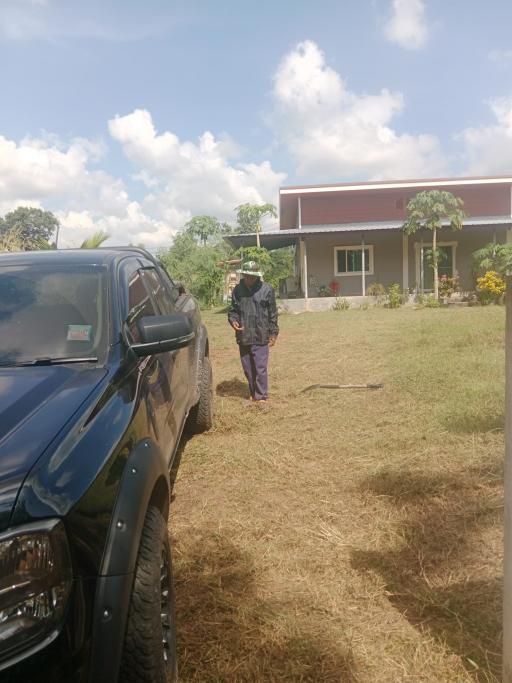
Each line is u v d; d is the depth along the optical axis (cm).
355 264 2441
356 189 2444
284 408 654
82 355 271
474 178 2422
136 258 412
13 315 293
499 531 348
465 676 239
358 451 497
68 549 168
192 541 359
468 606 283
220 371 927
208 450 521
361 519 379
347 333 1325
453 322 1373
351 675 243
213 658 256
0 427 195
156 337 280
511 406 213
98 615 174
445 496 398
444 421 542
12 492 165
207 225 3375
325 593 300
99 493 189
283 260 3991
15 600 155
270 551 343
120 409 236
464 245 2386
